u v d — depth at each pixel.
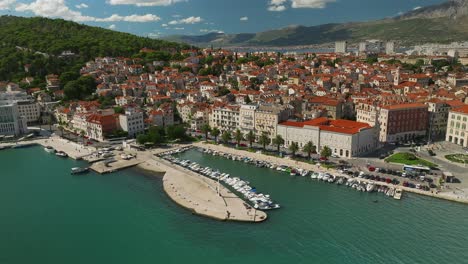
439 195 193.50
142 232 169.88
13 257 153.50
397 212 180.12
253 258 148.38
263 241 159.50
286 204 191.38
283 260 146.62
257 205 188.75
